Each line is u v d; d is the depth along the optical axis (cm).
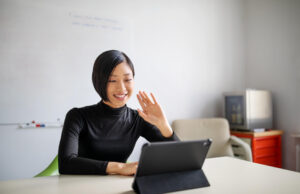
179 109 313
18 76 232
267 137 298
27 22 235
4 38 227
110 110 131
